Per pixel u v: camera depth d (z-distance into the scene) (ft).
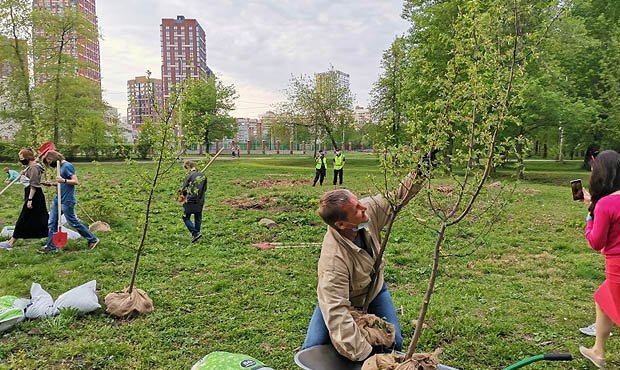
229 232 32.14
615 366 13.17
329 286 8.76
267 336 15.42
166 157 17.51
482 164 8.60
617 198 11.67
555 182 79.25
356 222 9.01
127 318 16.60
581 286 20.72
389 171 8.99
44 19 106.32
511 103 8.63
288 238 30.73
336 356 8.77
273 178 76.43
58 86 108.68
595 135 81.56
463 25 9.04
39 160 27.27
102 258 24.63
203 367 10.14
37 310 16.22
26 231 26.84
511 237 30.71
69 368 13.17
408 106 9.68
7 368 13.08
